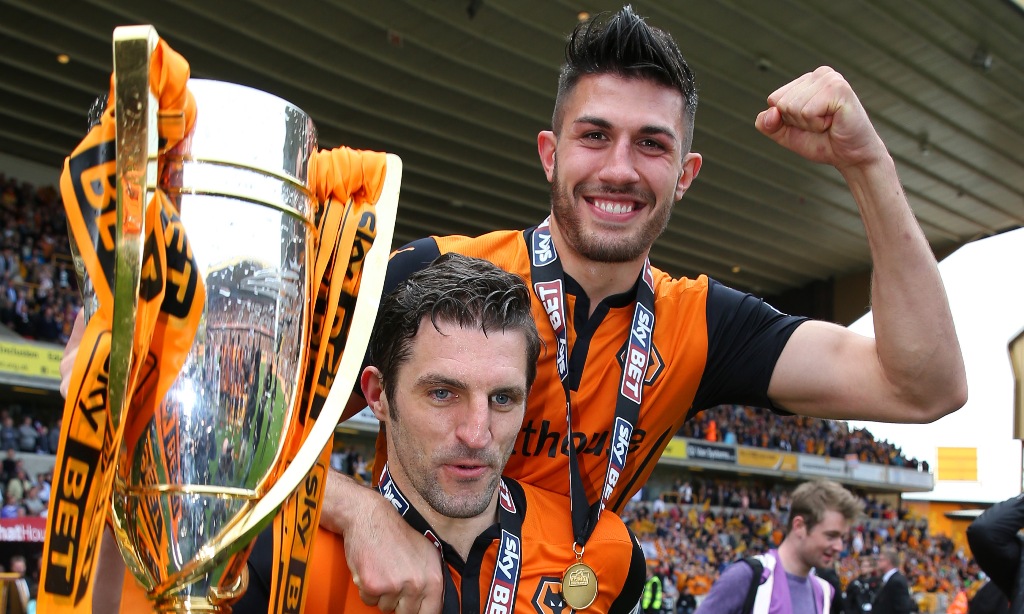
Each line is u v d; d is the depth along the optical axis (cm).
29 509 1140
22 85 1436
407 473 114
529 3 1320
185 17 1293
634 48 143
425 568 114
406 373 112
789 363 164
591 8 1339
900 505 2941
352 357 87
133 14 1256
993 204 2094
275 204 84
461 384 108
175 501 79
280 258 85
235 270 82
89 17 1266
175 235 79
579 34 148
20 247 1531
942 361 144
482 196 1936
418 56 1434
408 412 112
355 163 100
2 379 1273
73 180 76
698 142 1712
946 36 1482
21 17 1268
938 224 2203
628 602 143
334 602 116
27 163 1670
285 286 85
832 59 1518
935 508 3284
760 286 2491
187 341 79
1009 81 1616
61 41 1318
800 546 346
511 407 112
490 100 1559
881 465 2708
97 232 75
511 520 130
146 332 75
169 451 80
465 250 163
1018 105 1689
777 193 1927
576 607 128
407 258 160
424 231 2100
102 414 74
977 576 2380
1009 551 278
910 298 140
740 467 2294
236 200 83
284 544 92
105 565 89
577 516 138
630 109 143
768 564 341
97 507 73
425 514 122
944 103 1677
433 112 1603
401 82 1502
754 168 1816
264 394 83
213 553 76
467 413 109
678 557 1911
